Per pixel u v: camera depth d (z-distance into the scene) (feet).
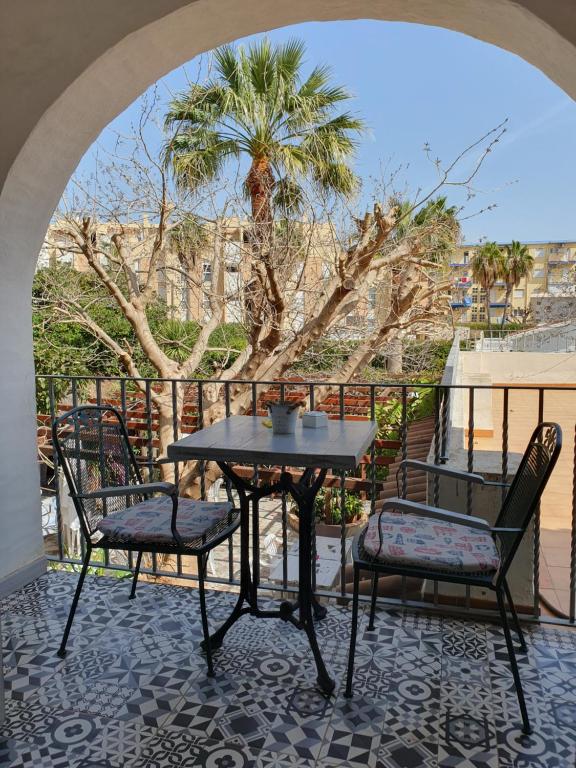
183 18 7.28
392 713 6.08
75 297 25.62
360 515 25.44
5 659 7.15
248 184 25.22
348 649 7.31
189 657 7.18
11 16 7.52
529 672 6.77
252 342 25.41
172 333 30.71
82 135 8.47
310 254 25.77
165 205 23.09
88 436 7.77
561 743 5.62
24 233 8.68
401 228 25.58
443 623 7.95
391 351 28.32
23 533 9.22
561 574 13.14
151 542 6.79
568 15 6.44
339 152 25.16
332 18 7.87
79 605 8.54
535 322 54.85
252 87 24.76
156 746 5.63
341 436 6.97
